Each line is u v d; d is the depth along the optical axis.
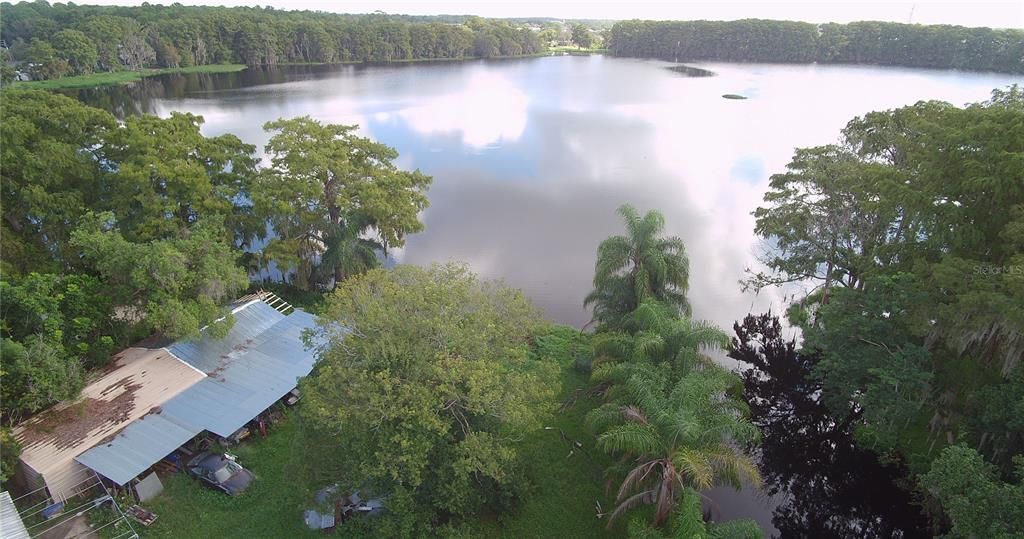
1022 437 20.80
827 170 35.91
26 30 149.12
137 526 20.94
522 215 55.41
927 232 27.30
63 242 32.66
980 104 33.84
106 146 34.75
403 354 19.41
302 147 36.81
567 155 75.12
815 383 33.50
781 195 38.81
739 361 35.56
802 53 179.12
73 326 25.80
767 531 23.94
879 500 25.45
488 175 66.94
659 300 28.30
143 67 141.62
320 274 40.16
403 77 147.00
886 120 35.44
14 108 32.31
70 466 21.86
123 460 22.00
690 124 93.25
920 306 24.31
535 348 33.91
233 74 144.12
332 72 153.62
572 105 109.94
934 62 162.12
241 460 24.05
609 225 53.00
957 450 17.72
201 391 25.88
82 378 24.88
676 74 158.88
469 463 18.41
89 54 125.88
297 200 36.41
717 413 20.02
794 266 38.47
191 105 100.94
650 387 20.44
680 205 57.88
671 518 19.95
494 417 20.44
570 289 41.94
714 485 22.70
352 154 38.66
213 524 21.19
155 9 181.00
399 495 18.81
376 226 39.28
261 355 28.53
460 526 20.11
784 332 38.31
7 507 19.09
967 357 25.52
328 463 20.20
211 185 35.09
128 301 28.42
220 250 30.02
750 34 184.38
